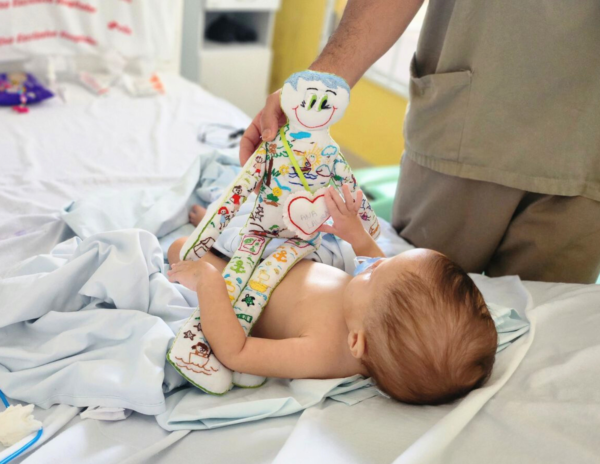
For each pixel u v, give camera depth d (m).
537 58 0.97
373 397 0.80
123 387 0.73
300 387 0.79
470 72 1.02
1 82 1.76
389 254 1.14
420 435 0.70
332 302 0.87
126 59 2.09
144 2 1.98
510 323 0.89
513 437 0.67
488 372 0.77
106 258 0.88
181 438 0.72
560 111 0.99
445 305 0.75
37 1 1.77
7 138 1.53
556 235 1.09
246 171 0.85
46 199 1.29
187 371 0.76
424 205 1.19
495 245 1.16
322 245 1.03
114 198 1.17
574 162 1.01
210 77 2.83
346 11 1.00
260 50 2.93
